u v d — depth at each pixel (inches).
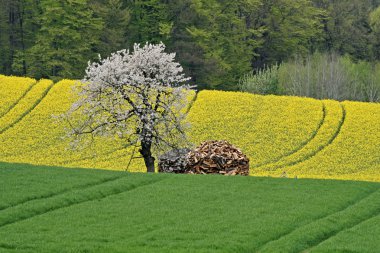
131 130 2085.4
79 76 4475.9
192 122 2896.2
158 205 1574.8
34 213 1499.8
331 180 1872.5
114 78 2031.3
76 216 1482.5
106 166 2500.0
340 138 2834.6
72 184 1708.9
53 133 2753.4
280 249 1320.1
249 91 4493.1
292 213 1541.6
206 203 1599.4
